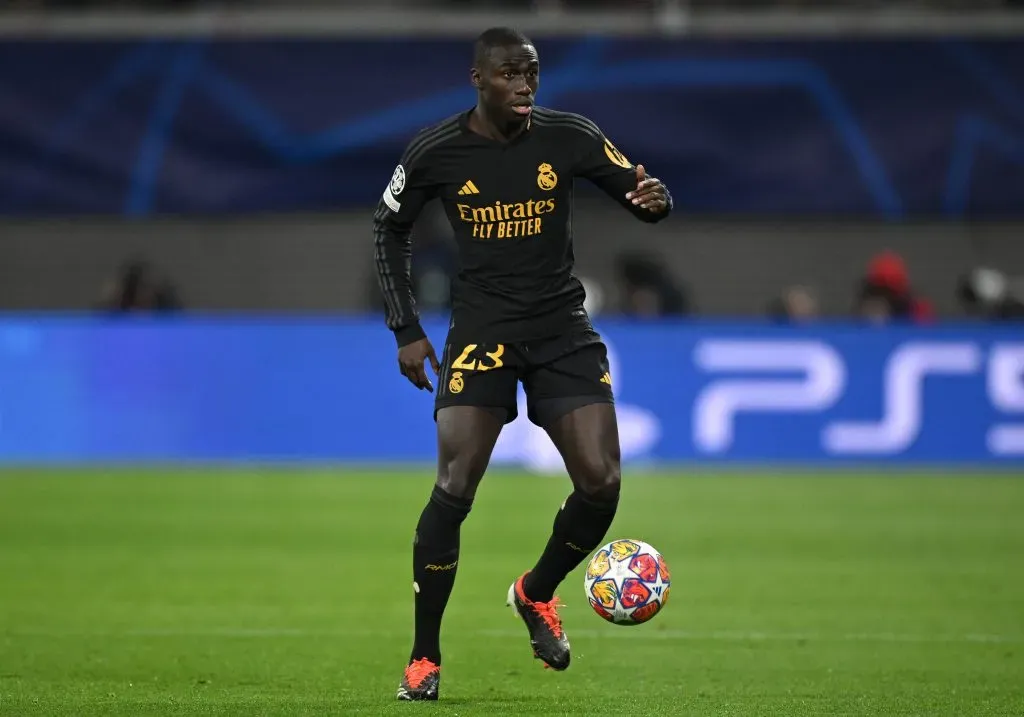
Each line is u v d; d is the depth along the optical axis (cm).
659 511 4088
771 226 6281
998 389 5166
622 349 5159
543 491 4544
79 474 4847
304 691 1917
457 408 1794
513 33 1745
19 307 6256
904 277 5528
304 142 5569
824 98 5553
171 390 5159
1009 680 2033
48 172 5556
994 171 5575
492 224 1781
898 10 5772
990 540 3622
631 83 5512
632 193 1778
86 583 2970
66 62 5528
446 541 1803
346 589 2900
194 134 5559
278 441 5156
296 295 6325
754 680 2031
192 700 1838
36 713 1745
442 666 2133
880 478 4850
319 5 6322
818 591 2894
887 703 1850
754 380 5156
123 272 5881
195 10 5872
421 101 5541
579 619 2586
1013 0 5788
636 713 1766
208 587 2922
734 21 5528
